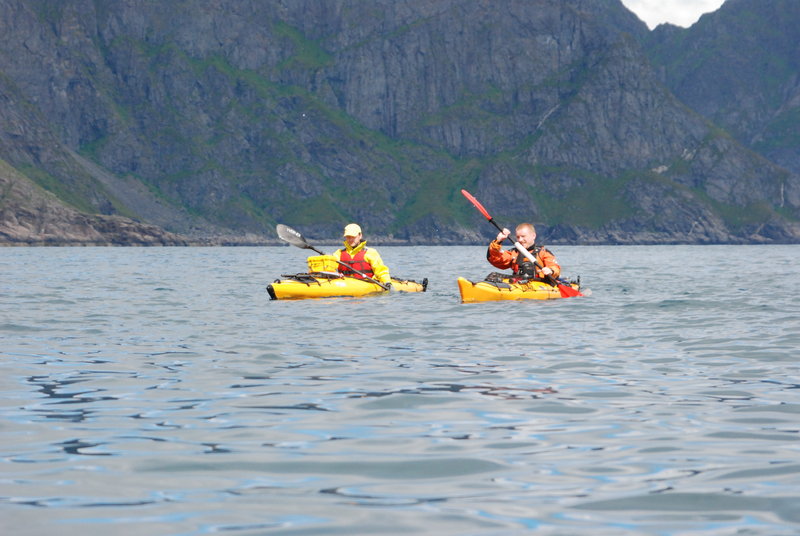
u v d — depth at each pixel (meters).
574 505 7.51
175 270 69.81
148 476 8.41
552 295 30.86
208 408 11.80
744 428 10.59
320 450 9.48
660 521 7.05
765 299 31.30
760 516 7.16
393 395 12.76
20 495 7.75
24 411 11.55
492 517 7.17
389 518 7.15
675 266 83.75
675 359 16.67
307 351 17.75
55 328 22.28
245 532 6.79
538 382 13.99
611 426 10.69
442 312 26.09
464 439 10.01
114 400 12.38
